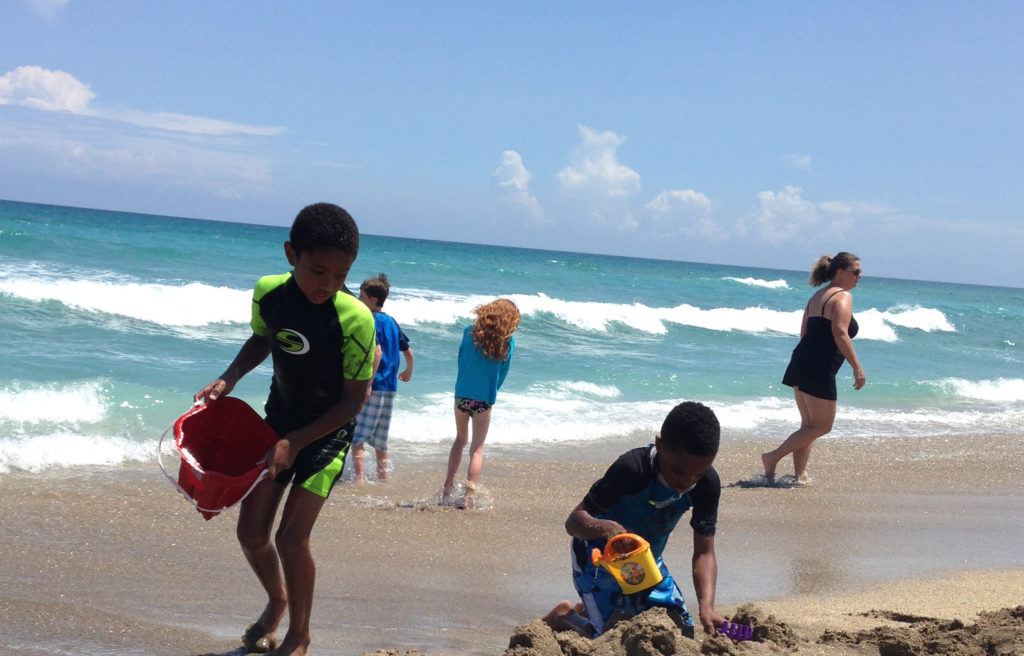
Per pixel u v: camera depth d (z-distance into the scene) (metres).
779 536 6.36
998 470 9.51
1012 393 17.02
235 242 44.53
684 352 19.42
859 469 9.26
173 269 24.70
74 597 4.16
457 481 7.72
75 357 11.52
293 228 3.32
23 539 5.00
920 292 75.56
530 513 6.71
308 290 3.35
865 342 26.50
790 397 14.24
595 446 9.80
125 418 8.67
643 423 11.05
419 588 4.79
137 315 15.23
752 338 22.92
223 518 5.79
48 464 7.01
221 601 4.30
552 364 15.60
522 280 35.47
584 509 3.55
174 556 4.96
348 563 5.13
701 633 3.92
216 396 3.54
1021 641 3.39
